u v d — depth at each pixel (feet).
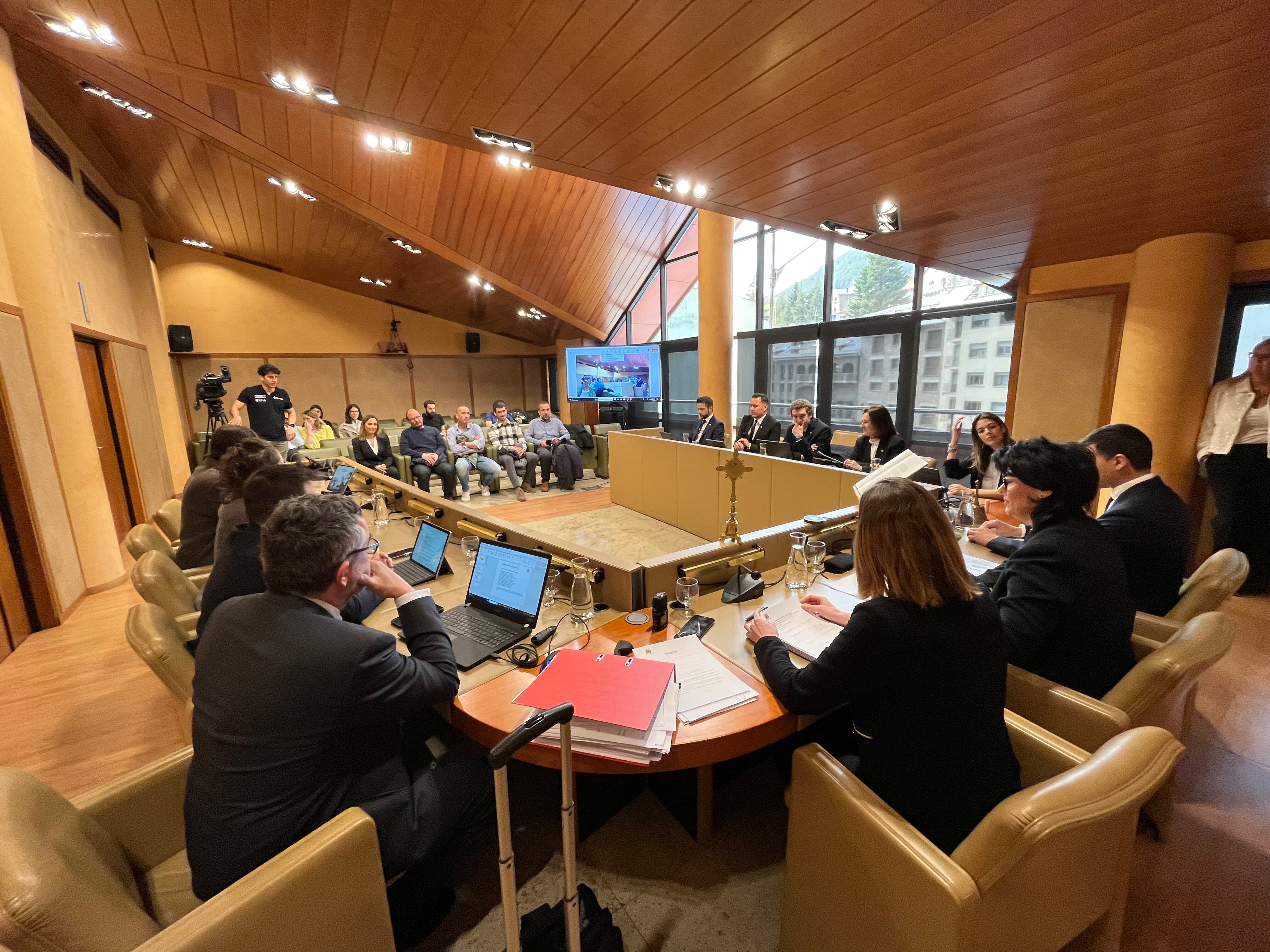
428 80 6.68
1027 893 2.79
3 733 6.97
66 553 10.62
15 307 9.79
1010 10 4.60
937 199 8.61
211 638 3.33
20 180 10.06
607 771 3.59
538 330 32.55
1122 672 4.55
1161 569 5.46
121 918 2.42
